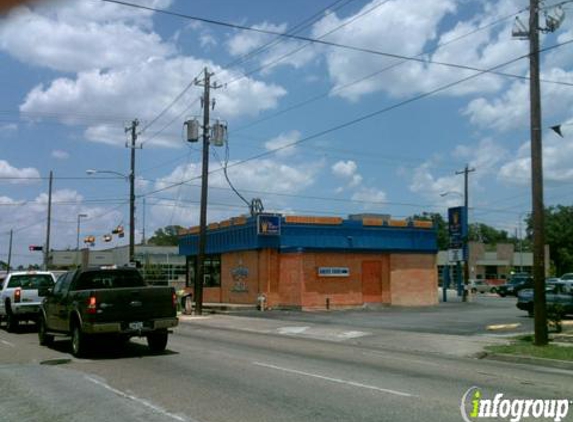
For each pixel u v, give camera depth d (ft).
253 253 118.73
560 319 67.31
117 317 48.65
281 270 116.37
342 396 31.89
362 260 119.75
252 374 39.37
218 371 40.70
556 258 303.89
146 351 52.44
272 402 30.37
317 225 116.98
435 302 126.93
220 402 30.48
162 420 26.96
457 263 175.11
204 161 107.45
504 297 185.26
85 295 48.65
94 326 47.67
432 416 27.43
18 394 33.73
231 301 126.11
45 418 28.09
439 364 46.60
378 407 29.19
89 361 46.60
